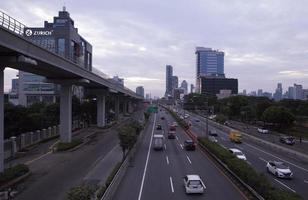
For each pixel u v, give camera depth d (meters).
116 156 51.53
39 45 39.25
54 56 45.66
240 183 33.28
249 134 86.62
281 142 72.56
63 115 63.25
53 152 55.47
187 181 30.39
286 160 50.50
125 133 47.44
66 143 60.31
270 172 39.91
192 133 85.56
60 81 62.72
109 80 99.69
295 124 109.38
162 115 174.50
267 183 26.48
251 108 127.25
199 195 29.55
